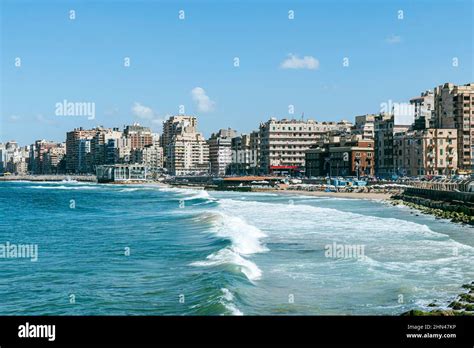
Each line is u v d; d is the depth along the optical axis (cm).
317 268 4175
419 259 4578
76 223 8331
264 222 7638
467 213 8206
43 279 3984
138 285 3694
